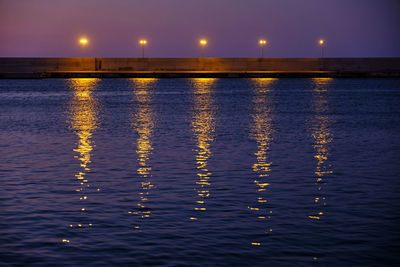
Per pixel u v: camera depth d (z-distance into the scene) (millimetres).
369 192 16969
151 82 133125
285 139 30547
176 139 30344
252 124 39625
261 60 164750
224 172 20297
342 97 79188
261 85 117562
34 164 22062
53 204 15336
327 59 166125
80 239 12195
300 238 12281
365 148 26984
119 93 89500
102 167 21375
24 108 57906
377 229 12953
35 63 158375
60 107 59250
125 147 27047
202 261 10922
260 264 10781
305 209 14820
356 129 36531
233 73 158875
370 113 51375
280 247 11703
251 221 13609
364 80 145625
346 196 16406
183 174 19891
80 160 23047
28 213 14328
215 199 15953
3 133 33656
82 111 53219
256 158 23625
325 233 12648
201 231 12766
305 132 34344
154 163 22281
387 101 70188
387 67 165500
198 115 48031
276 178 19188
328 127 37750
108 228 12992
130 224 13320
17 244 11883
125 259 11023
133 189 17328
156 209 14766
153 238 12250
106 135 32406
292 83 127375
